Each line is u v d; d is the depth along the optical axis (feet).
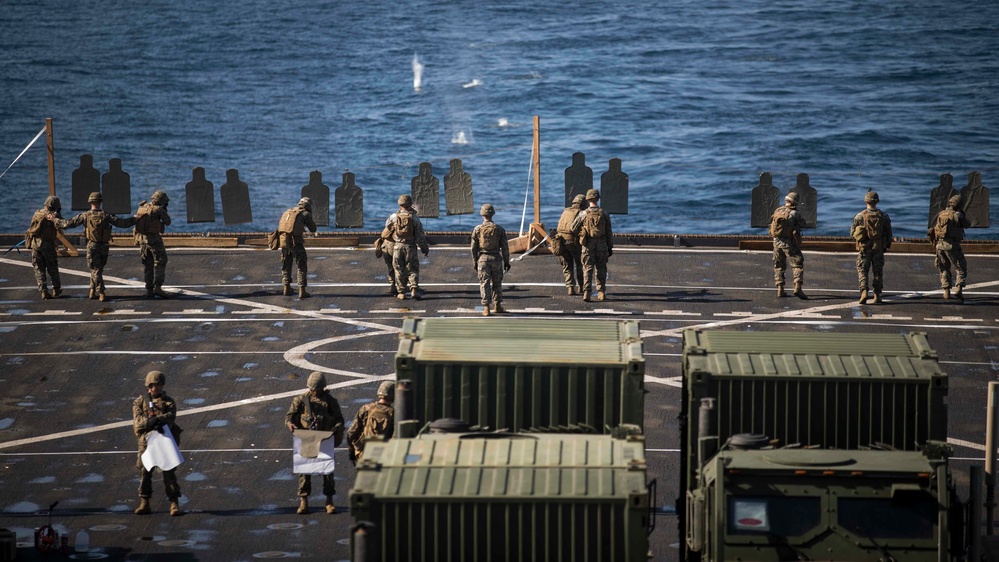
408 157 448.65
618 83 542.16
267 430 127.24
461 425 79.66
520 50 612.70
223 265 187.83
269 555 99.81
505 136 470.80
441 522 69.56
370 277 180.75
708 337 90.84
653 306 165.58
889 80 536.83
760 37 623.36
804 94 517.96
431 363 85.97
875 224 164.45
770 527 73.77
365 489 69.97
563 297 169.99
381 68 585.63
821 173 415.44
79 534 102.94
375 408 104.88
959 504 74.54
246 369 143.23
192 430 126.93
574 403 85.92
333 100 531.91
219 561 98.73
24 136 478.18
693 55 591.37
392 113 508.53
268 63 599.57
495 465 72.13
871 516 73.56
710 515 75.51
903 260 192.44
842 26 639.35
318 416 106.32
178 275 182.50
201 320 160.76
